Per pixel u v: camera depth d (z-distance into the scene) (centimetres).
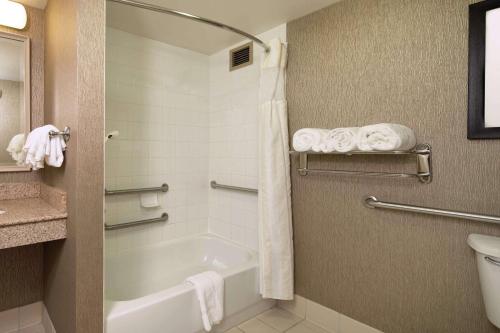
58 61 154
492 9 120
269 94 190
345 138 148
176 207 252
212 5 179
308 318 193
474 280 129
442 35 135
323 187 183
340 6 173
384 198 157
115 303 146
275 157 188
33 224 133
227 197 256
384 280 158
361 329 167
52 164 141
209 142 272
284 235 187
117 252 220
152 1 175
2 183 182
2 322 179
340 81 173
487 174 124
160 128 239
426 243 143
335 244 178
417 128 143
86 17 124
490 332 125
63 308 145
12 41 183
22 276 186
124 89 219
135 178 226
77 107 122
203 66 265
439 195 138
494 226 123
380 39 156
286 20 199
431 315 142
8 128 182
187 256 253
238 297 186
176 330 156
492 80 120
